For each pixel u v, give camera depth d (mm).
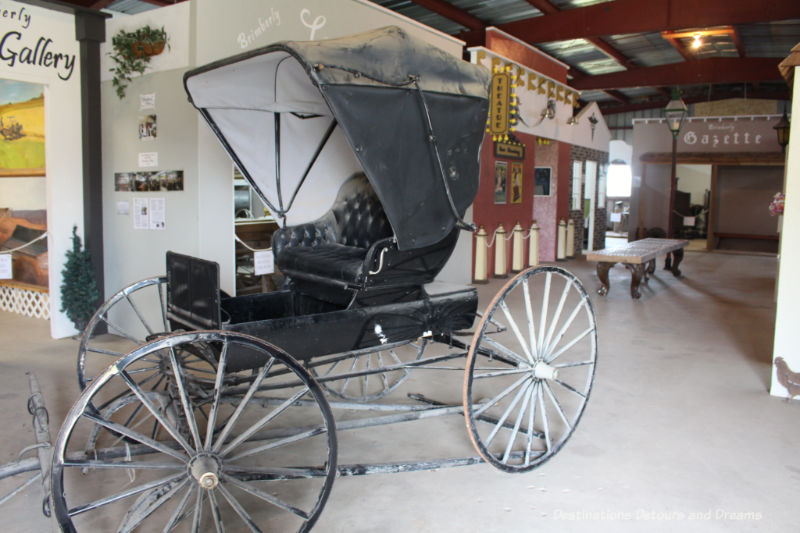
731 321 6418
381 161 2613
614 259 7496
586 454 3176
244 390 2803
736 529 2492
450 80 2852
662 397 4043
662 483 2871
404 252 2906
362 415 3668
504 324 6090
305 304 3426
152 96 5020
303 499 2705
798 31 10992
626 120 20516
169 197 5004
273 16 5051
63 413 3641
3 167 6297
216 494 2734
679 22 8508
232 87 3188
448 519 2549
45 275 6180
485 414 3658
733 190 14750
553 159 11352
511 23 9781
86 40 5238
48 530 2438
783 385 4035
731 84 16688
